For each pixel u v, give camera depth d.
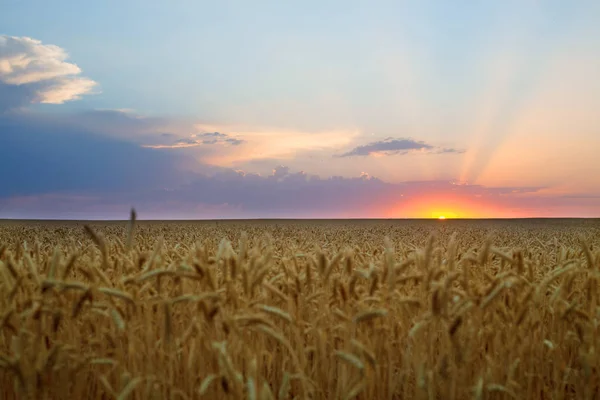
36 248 5.02
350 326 3.75
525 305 4.01
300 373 3.42
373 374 3.76
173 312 4.11
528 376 4.02
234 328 3.38
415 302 3.94
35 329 3.89
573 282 4.91
